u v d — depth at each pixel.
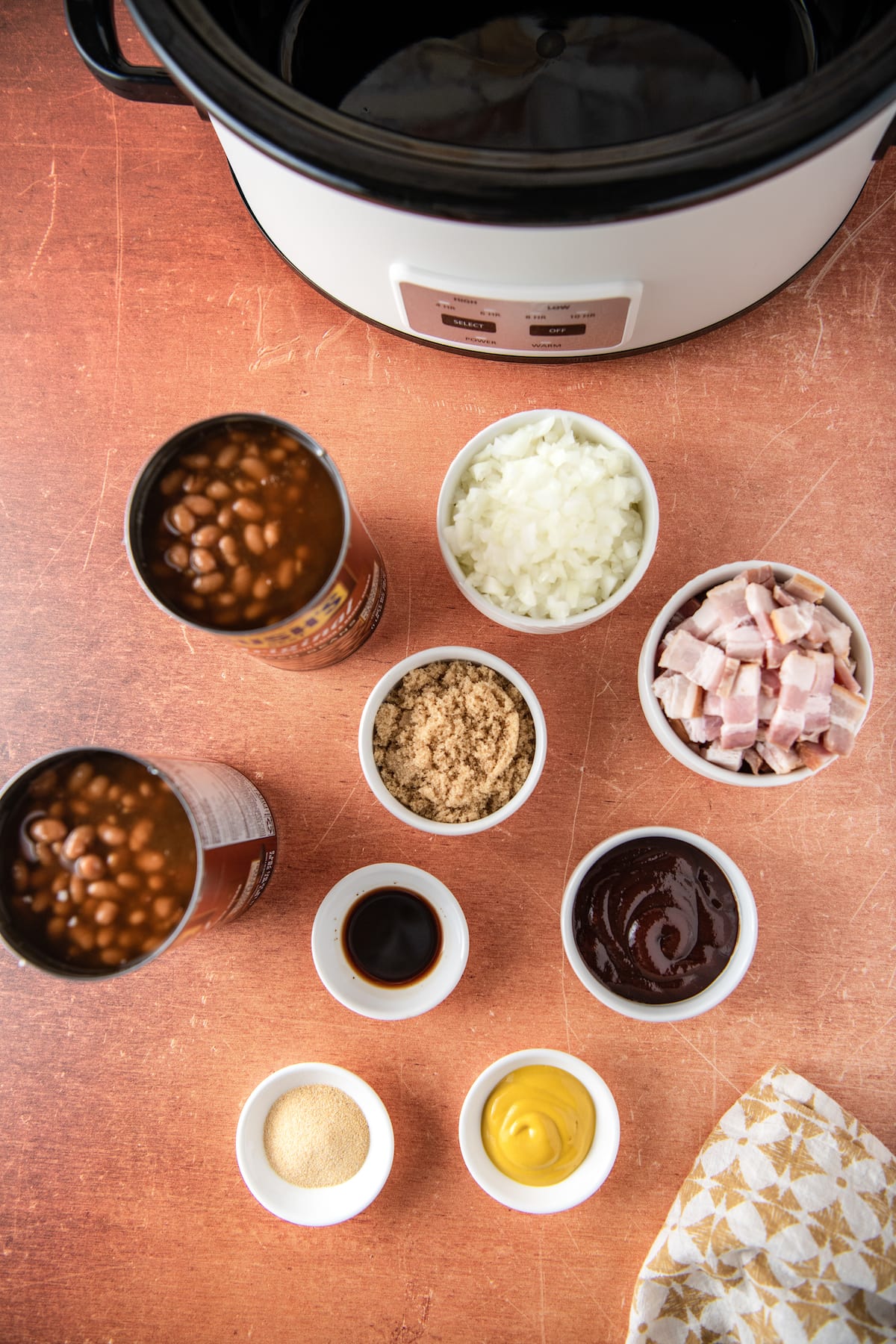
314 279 0.90
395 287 0.79
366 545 0.83
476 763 0.86
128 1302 0.92
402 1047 0.92
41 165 0.98
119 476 0.97
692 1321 0.89
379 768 0.87
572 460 0.85
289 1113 0.90
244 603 0.77
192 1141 0.93
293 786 0.94
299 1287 0.91
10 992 0.93
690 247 0.71
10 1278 0.92
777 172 0.62
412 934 0.91
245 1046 0.93
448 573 0.95
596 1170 0.86
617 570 0.88
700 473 0.94
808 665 0.79
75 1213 0.92
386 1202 0.91
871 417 0.94
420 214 0.64
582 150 0.63
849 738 0.80
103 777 0.78
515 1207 0.85
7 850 0.78
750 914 0.85
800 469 0.94
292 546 0.77
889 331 0.94
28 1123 0.93
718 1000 0.84
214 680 0.95
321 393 0.96
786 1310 0.85
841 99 0.61
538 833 0.93
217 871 0.79
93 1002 0.93
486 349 0.90
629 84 0.81
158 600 0.72
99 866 0.77
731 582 0.84
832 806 0.92
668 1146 0.91
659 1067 0.91
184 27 0.64
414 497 0.95
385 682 0.84
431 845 0.93
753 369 0.95
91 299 0.98
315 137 0.63
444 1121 0.92
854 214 0.94
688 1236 0.87
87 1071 0.93
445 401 0.95
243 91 0.64
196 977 0.93
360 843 0.93
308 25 0.83
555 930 0.92
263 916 0.93
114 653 0.96
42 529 0.97
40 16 0.98
